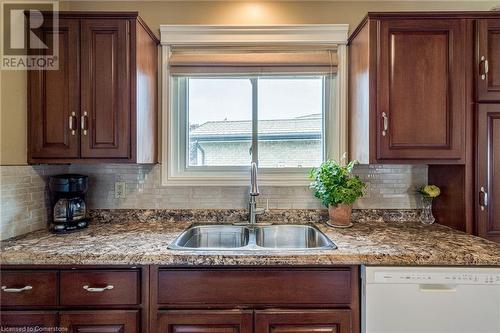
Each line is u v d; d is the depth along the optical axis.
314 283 1.23
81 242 1.38
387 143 1.52
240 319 1.22
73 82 1.51
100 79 1.52
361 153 1.65
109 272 1.23
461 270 1.20
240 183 1.88
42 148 1.53
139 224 1.79
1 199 1.39
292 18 1.90
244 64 1.84
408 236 1.49
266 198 1.89
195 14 1.89
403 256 1.21
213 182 1.88
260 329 1.22
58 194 1.60
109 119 1.52
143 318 1.24
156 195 1.88
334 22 1.90
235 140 1.98
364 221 1.86
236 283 1.23
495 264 1.20
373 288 1.20
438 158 1.52
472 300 1.19
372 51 1.52
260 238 1.75
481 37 1.51
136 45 1.53
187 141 1.98
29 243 1.36
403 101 1.52
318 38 1.87
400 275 1.19
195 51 1.89
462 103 1.51
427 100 1.51
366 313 1.20
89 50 1.51
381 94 1.52
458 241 1.39
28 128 1.53
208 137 1.99
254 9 1.90
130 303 1.23
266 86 1.96
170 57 1.86
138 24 1.55
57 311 1.22
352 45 1.80
